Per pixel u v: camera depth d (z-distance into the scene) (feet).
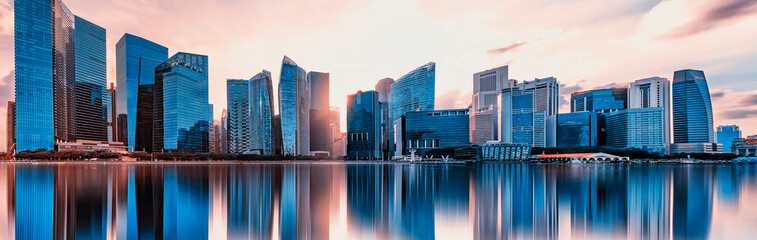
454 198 205.98
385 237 121.49
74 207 173.88
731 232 127.24
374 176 388.16
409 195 218.38
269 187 260.42
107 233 126.52
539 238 119.85
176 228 133.49
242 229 131.85
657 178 354.33
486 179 342.03
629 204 185.26
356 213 161.07
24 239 118.52
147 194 218.38
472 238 119.75
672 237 120.57
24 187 252.83
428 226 136.26
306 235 123.54
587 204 185.06
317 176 382.83
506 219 147.84
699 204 186.70
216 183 287.48
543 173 440.86
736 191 241.96
